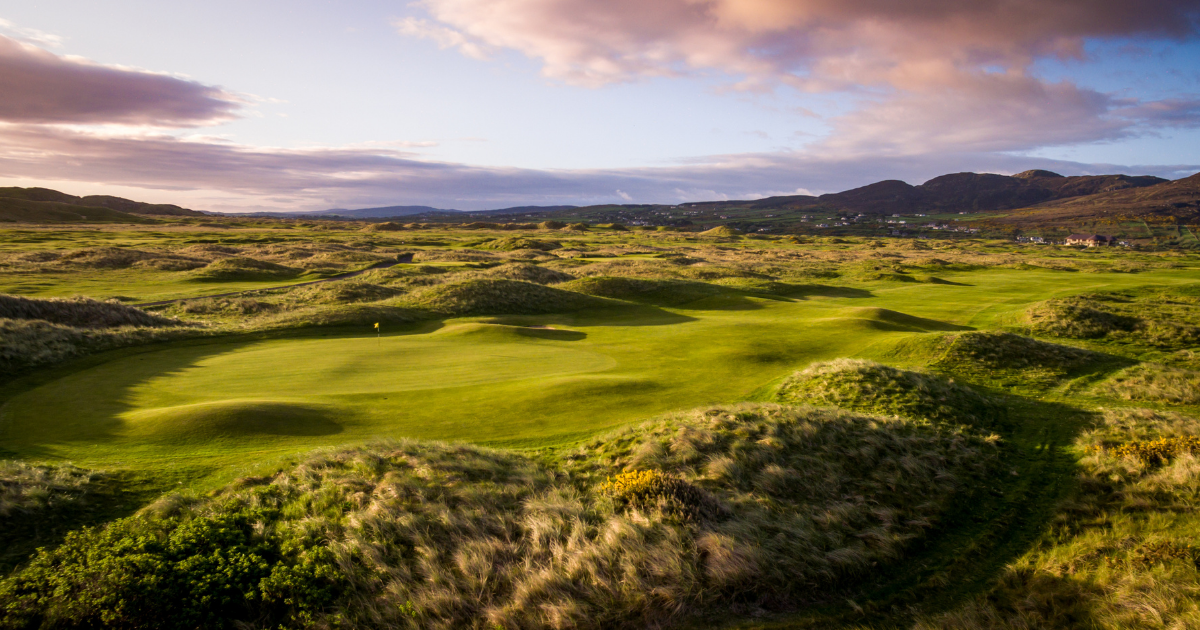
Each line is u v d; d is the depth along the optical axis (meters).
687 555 10.23
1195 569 9.80
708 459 14.17
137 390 19.20
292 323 33.81
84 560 8.83
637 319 44.88
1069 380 25.14
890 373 22.25
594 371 23.98
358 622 8.55
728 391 21.55
